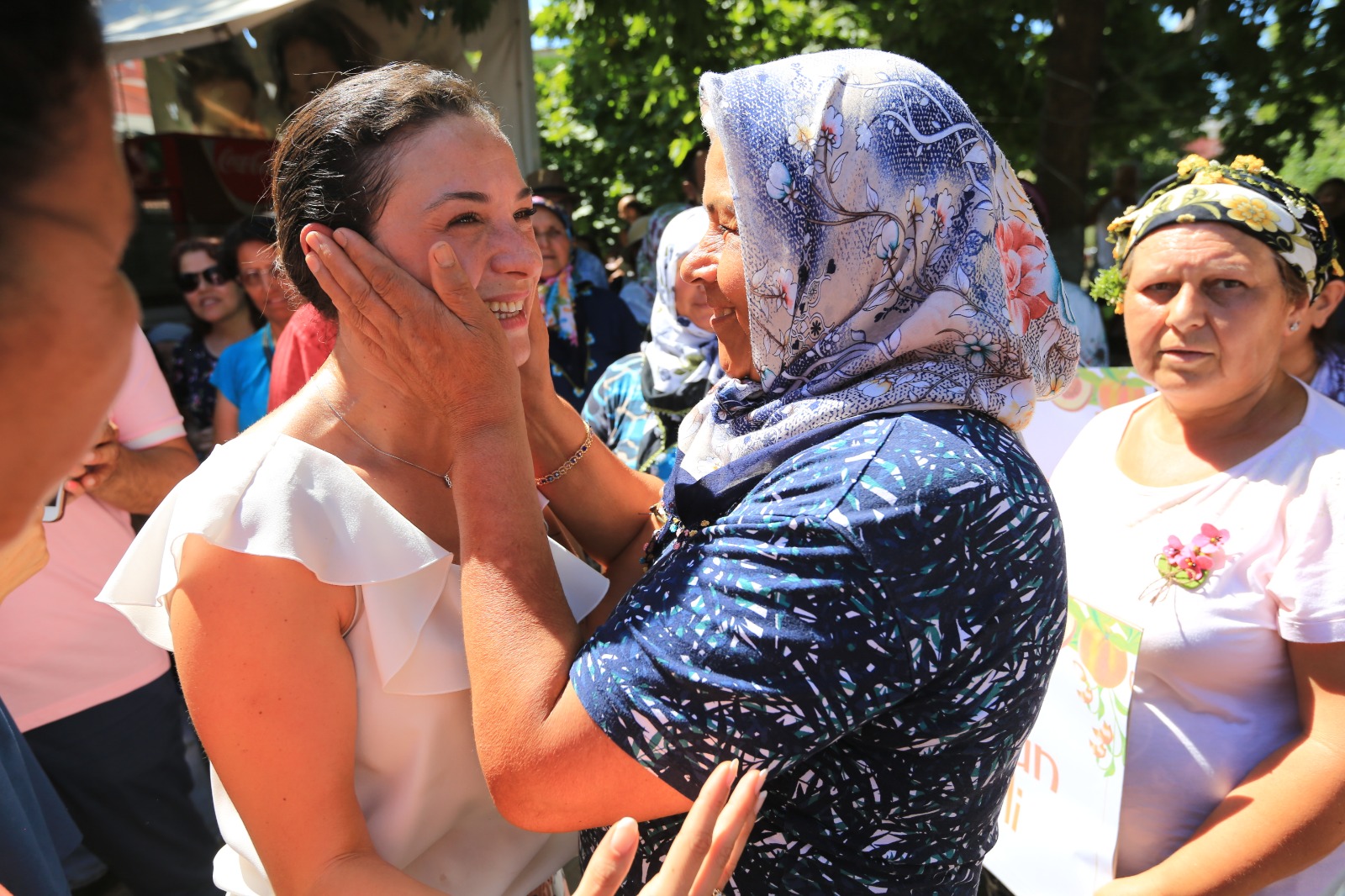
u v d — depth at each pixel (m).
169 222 5.83
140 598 1.27
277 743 1.13
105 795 2.42
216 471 1.21
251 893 1.34
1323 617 1.41
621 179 9.63
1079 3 5.38
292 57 5.55
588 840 1.35
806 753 0.98
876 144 1.06
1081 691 1.59
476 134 1.27
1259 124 6.39
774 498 1.04
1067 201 5.57
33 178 0.44
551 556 1.17
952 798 1.05
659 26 6.96
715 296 1.28
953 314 1.06
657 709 0.99
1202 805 1.56
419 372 1.20
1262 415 1.62
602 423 2.88
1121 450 1.82
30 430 0.49
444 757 1.30
